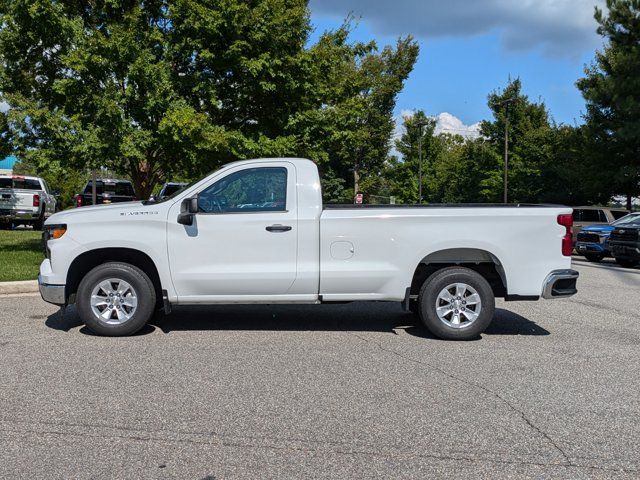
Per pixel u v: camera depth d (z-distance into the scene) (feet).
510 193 151.43
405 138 202.28
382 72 125.29
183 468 11.51
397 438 12.99
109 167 41.70
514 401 15.39
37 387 16.12
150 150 41.19
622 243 53.67
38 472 11.29
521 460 11.98
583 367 18.61
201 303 22.11
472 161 171.12
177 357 19.26
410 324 24.90
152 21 41.34
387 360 19.19
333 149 48.98
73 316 25.58
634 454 12.32
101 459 11.87
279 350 20.31
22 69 39.78
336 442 12.76
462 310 22.20
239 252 21.71
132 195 72.49
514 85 156.04
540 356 19.92
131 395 15.56
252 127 43.09
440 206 22.53
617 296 33.63
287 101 42.19
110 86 37.01
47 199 78.23
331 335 22.74
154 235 21.59
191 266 21.68
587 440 12.99
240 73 39.34
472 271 22.18
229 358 19.20
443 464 11.76
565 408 14.93
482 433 13.30
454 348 20.90
